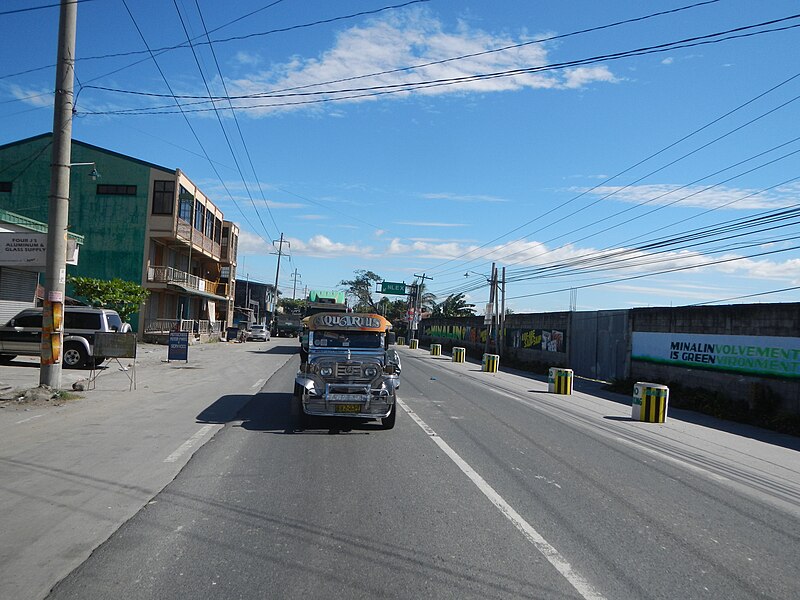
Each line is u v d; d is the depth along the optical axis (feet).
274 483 23.94
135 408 42.37
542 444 35.06
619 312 85.30
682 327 69.31
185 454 28.50
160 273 130.11
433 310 279.90
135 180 129.18
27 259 59.98
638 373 78.84
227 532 18.29
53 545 16.83
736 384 59.36
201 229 152.05
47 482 22.94
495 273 134.31
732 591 15.61
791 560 18.11
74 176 128.98
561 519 20.92
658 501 24.06
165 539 17.53
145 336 128.88
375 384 36.45
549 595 14.82
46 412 39.04
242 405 45.60
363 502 21.81
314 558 16.55
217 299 187.62
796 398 51.62
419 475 26.11
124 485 22.91
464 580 15.47
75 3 44.39
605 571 16.49
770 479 29.53
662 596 15.07
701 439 41.19
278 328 231.09
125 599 13.85
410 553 17.15
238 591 14.42
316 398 35.47
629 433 41.78
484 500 22.70
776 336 54.54
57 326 45.19
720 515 22.62
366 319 43.01
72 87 44.75
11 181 125.29
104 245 128.67
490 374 95.55
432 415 44.52
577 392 72.33
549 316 112.37
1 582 14.51
